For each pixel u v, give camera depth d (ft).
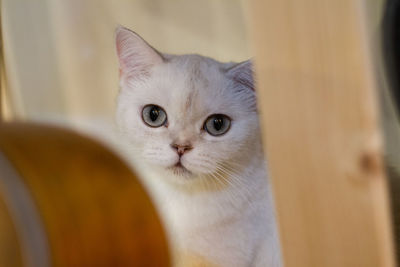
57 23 2.00
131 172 1.33
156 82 1.68
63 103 2.02
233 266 1.68
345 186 1.25
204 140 1.66
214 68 1.69
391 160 1.40
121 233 1.28
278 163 1.28
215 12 1.82
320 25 1.23
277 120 1.27
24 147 1.28
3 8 2.02
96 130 1.90
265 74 1.27
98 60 1.97
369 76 1.22
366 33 1.22
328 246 1.28
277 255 1.64
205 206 1.68
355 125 1.24
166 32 1.88
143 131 1.68
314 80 1.24
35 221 1.23
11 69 2.04
